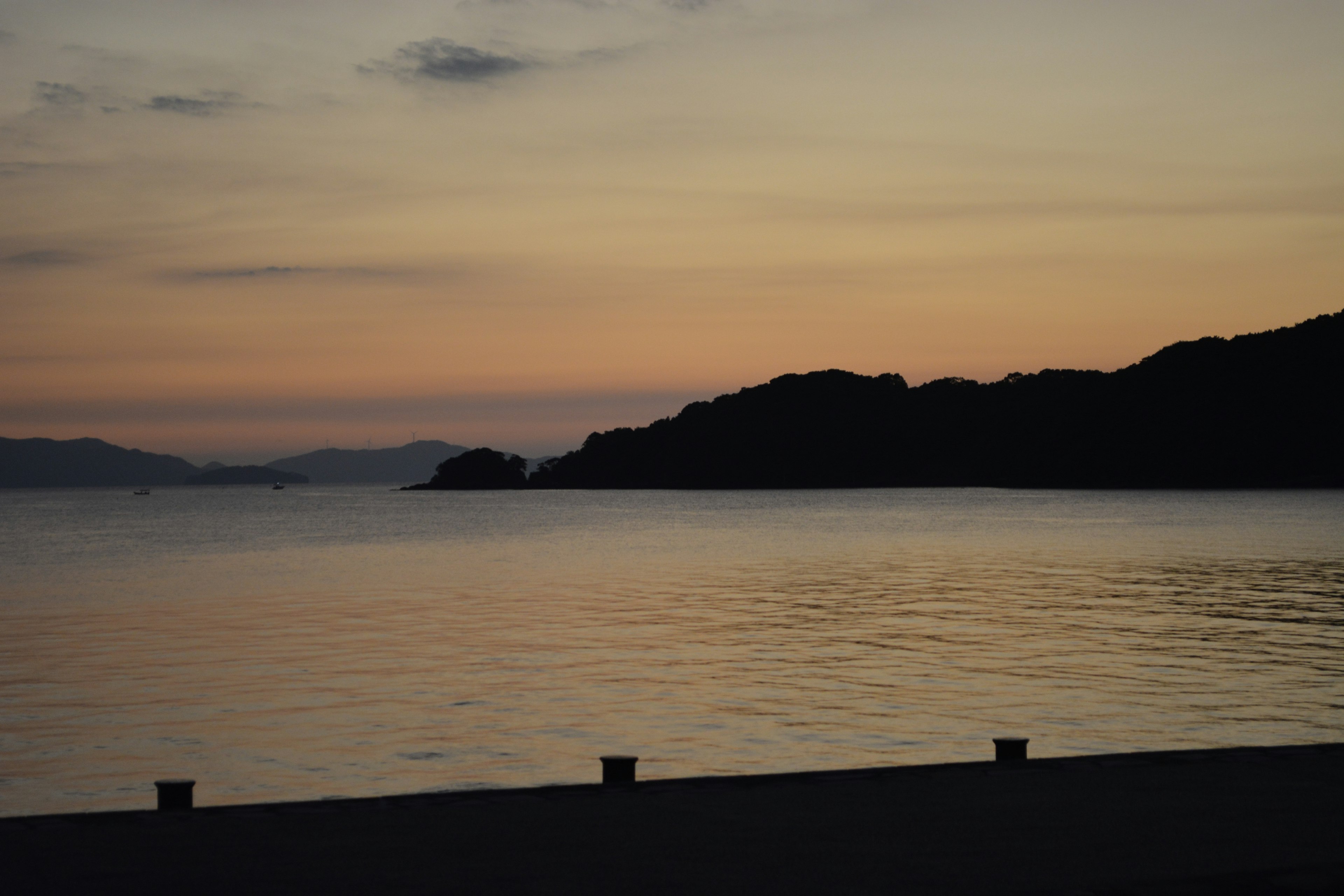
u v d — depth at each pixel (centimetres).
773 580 4403
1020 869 645
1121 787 841
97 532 10269
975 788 843
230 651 2500
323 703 1883
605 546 7175
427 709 1825
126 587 4350
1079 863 654
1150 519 10569
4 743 1602
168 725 1716
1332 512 11925
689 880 627
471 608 3434
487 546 7275
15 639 2733
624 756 914
